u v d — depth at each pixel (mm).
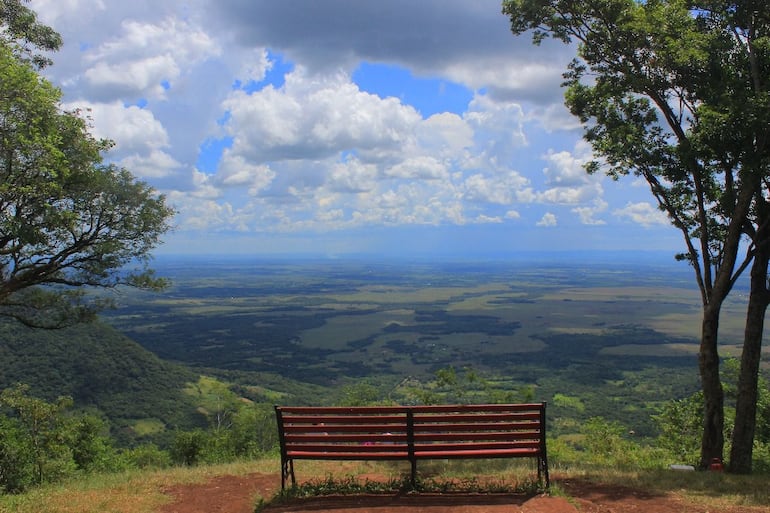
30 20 11375
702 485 6707
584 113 12031
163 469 8688
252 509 5617
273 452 13570
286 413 6016
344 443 6109
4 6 10961
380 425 5793
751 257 9812
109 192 13305
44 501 5945
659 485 6672
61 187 10531
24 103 8617
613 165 11633
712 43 9312
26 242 10578
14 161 9133
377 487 5973
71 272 14328
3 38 9523
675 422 16922
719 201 10469
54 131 9773
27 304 14656
